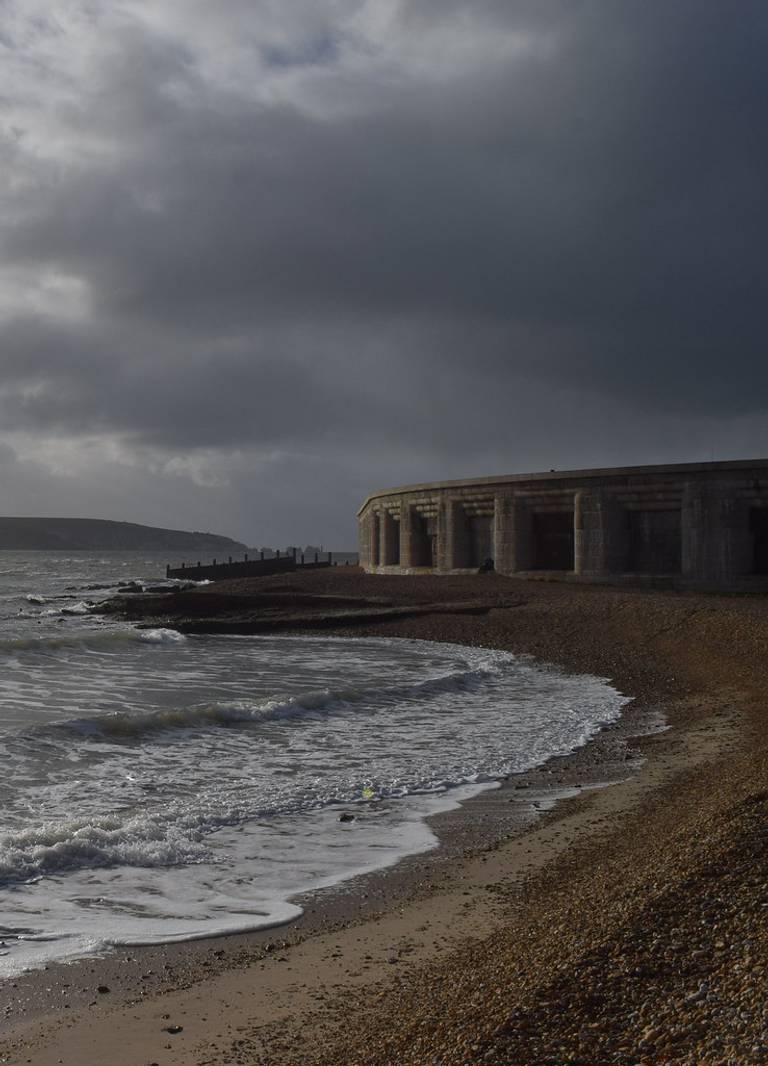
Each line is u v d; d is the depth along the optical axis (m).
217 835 11.40
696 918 6.73
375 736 17.73
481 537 50.22
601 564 43.16
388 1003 6.64
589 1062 4.99
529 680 25.53
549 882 9.36
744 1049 4.66
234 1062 5.90
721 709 19.44
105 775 14.30
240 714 19.22
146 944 8.05
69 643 32.69
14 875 9.70
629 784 13.56
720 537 39.88
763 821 8.98
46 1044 6.21
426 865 10.21
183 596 43.38
